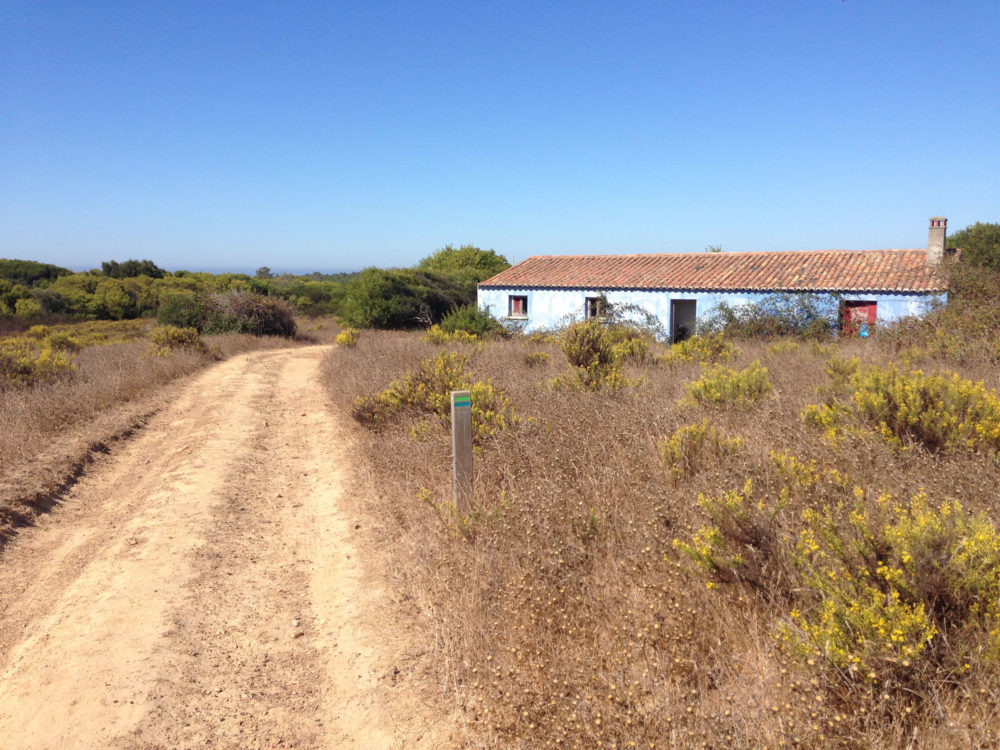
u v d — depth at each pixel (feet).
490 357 43.78
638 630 11.07
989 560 9.57
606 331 43.16
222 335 89.76
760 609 11.50
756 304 74.43
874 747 8.09
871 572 10.53
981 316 42.52
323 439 31.63
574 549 13.87
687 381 29.01
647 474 17.34
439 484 20.34
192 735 10.70
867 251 82.84
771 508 12.89
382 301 109.19
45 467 24.36
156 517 20.40
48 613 14.62
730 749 8.43
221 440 31.04
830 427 18.08
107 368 48.49
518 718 10.00
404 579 15.51
